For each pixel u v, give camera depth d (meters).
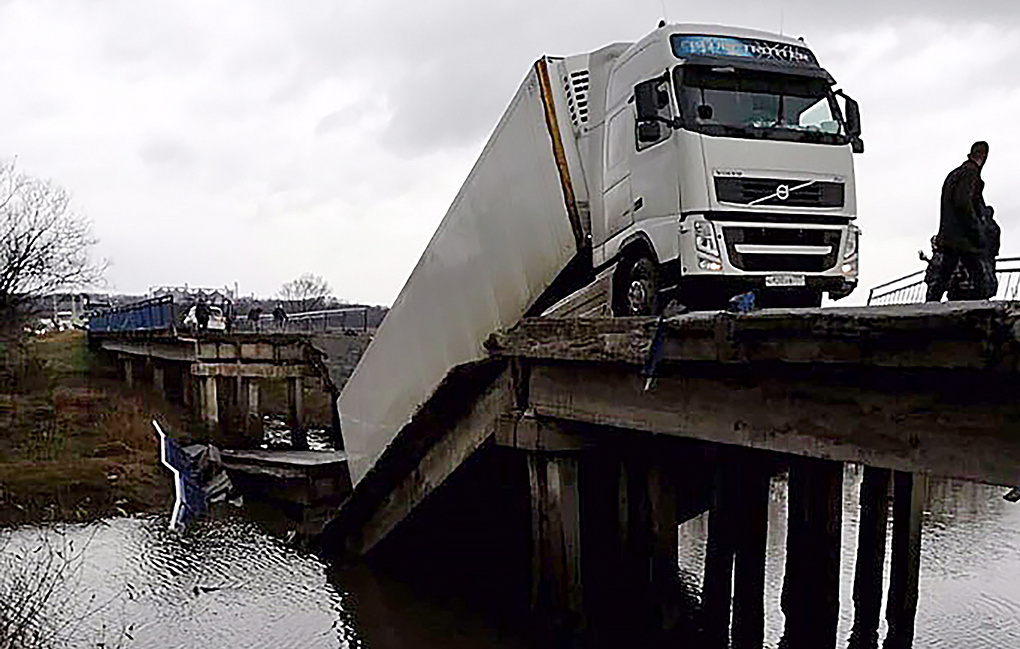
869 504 11.57
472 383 11.19
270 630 12.67
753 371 6.86
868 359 5.41
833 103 9.53
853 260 9.27
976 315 4.70
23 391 34.59
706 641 10.76
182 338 28.05
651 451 10.09
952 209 8.58
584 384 9.07
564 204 10.27
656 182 9.17
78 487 21.95
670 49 9.29
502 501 13.62
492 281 11.22
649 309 9.26
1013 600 14.87
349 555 15.97
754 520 10.51
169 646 11.95
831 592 10.91
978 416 5.16
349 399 15.47
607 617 10.87
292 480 19.84
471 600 13.80
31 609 11.51
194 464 20.34
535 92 10.50
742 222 8.80
